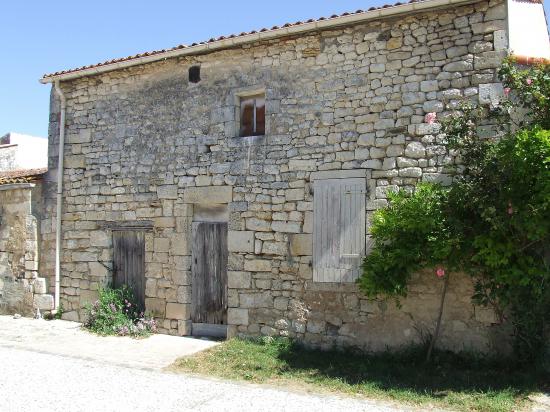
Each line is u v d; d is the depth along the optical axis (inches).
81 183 363.9
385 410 193.3
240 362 256.2
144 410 192.4
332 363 253.6
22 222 385.4
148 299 333.4
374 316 266.5
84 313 356.8
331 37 286.0
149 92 341.4
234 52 313.1
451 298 250.4
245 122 316.5
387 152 267.9
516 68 240.5
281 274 291.1
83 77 366.6
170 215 328.2
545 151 204.8
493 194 226.1
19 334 323.6
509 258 225.3
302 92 291.7
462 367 239.8
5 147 611.2
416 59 265.1
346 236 273.9
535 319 227.5
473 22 254.1
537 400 199.8
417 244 238.1
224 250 315.9
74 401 201.8
